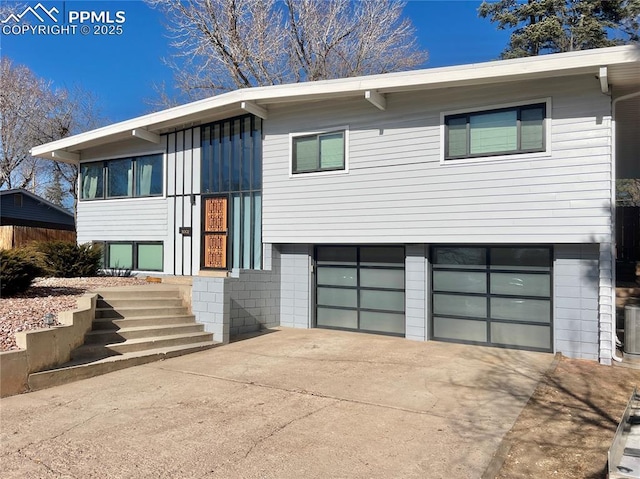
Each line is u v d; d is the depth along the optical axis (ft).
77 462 13.20
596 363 24.39
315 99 32.60
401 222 29.81
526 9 75.31
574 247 25.80
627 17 72.02
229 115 38.40
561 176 25.00
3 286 27.63
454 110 28.19
